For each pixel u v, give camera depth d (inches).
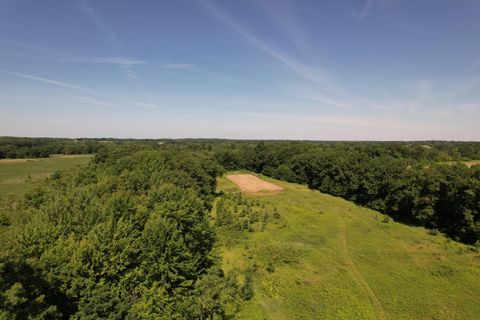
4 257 671.1
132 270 898.7
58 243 889.5
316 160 3457.2
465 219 1747.0
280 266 1333.7
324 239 1706.4
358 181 2736.2
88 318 738.2
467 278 1237.1
